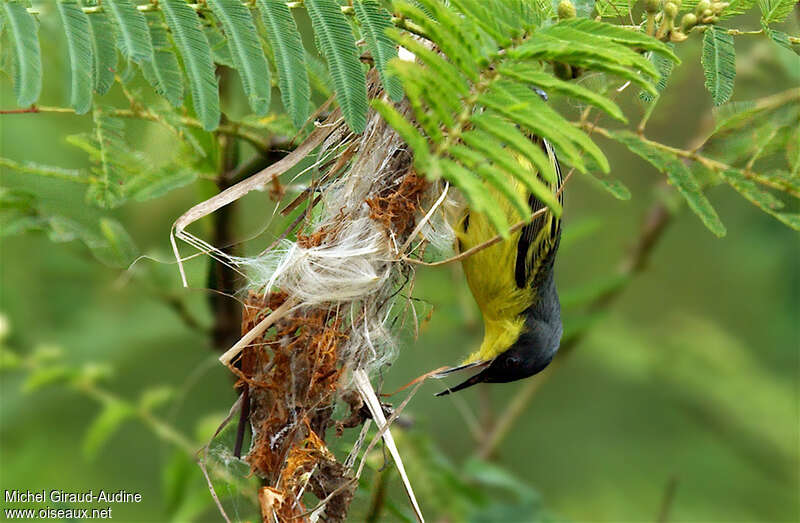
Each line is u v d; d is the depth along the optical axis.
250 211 8.16
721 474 13.74
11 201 7.32
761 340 15.07
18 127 8.27
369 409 6.37
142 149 6.96
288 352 6.21
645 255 11.41
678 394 14.12
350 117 5.19
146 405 8.42
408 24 5.62
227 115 7.20
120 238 7.59
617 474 14.02
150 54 4.95
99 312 10.02
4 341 8.66
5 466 9.77
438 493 8.59
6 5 4.79
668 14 5.98
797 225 6.55
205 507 7.85
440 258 8.91
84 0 5.00
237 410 6.44
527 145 4.16
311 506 6.33
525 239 9.00
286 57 5.16
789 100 6.64
